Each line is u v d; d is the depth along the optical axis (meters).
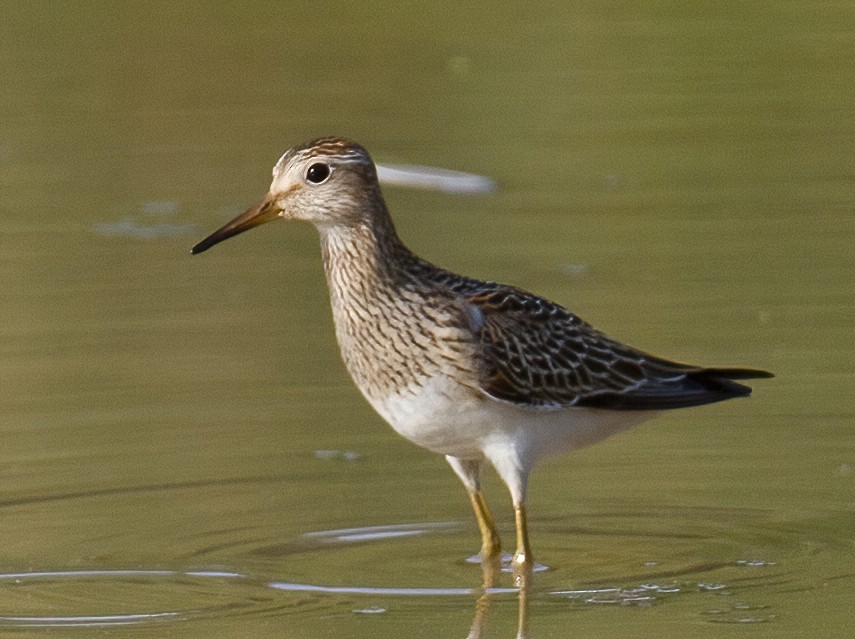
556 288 15.23
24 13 23.80
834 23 22.81
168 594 9.77
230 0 24.50
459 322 10.08
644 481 11.67
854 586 9.73
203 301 15.34
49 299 15.42
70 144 19.86
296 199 10.52
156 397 13.19
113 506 11.25
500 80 21.36
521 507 10.27
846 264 15.67
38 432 12.56
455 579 10.04
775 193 17.73
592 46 22.27
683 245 16.36
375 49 22.52
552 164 18.86
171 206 17.91
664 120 20.03
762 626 9.11
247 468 11.91
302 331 14.59
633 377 10.51
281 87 21.23
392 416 10.41
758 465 11.82
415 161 18.88
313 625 9.29
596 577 10.02
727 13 23.28
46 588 9.88
